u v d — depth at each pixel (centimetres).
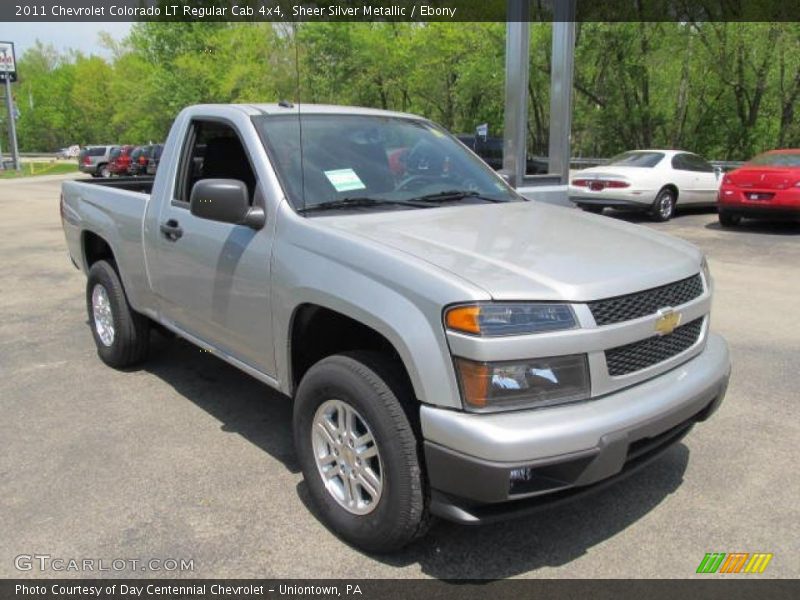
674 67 2978
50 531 316
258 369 368
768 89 2848
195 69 3747
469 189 419
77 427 429
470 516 260
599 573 287
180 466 379
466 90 3309
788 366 531
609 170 1421
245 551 302
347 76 3378
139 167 3256
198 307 408
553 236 329
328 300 301
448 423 253
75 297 787
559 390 261
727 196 1270
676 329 305
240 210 346
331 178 371
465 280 262
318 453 317
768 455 387
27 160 6391
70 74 8325
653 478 363
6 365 546
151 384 504
